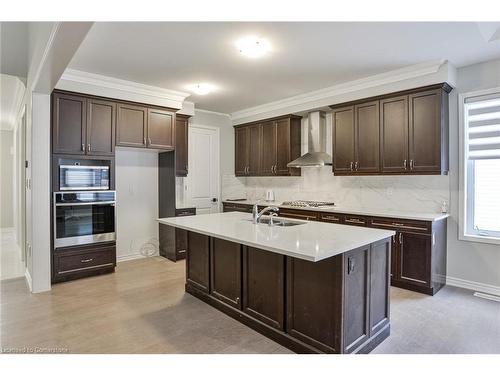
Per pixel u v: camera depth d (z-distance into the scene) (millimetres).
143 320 2863
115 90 4176
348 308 2152
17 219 6238
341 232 2590
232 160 6395
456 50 3197
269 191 5855
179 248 4938
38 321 2822
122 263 4766
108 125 4152
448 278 3805
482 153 3592
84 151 3953
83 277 4016
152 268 4512
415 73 3680
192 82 4250
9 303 3217
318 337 2225
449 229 3797
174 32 2791
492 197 3590
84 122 3951
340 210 4219
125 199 4969
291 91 4672
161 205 5246
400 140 3869
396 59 3426
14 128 7211
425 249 3449
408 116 3801
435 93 3605
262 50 3178
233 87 4473
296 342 2348
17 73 4027
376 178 4484
